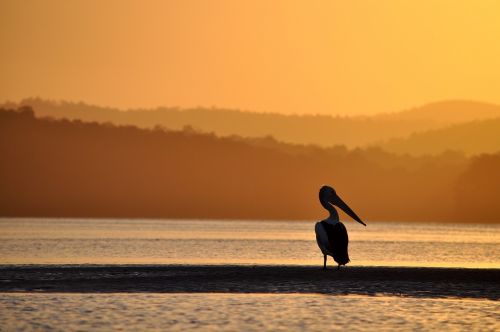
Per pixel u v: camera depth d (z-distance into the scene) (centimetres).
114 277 5297
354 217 5438
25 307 4184
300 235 15762
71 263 6644
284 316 4044
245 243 11338
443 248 10662
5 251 8488
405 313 4156
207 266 5912
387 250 9938
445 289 4912
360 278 5262
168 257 7850
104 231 16412
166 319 3944
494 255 9019
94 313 4053
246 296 4594
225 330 3750
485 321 3984
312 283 5053
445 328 3838
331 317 4038
